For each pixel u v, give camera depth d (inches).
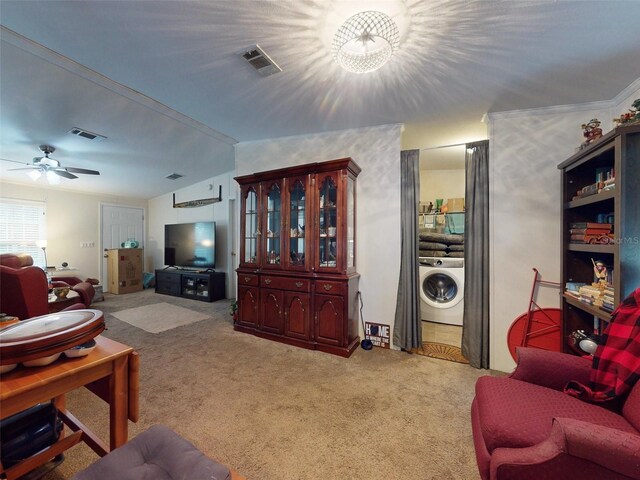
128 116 111.0
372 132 115.6
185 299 203.6
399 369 93.4
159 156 159.3
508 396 47.4
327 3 54.4
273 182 118.3
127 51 71.4
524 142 93.4
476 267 97.8
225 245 213.3
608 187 62.1
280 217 117.3
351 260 112.0
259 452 56.8
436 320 140.0
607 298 61.8
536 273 91.3
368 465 53.7
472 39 62.3
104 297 208.4
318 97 92.0
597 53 65.1
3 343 34.4
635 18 54.2
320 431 63.0
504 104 90.7
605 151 62.4
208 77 82.4
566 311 81.8
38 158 138.3
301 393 78.2
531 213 92.5
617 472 29.9
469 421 66.7
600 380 46.1
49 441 47.4
